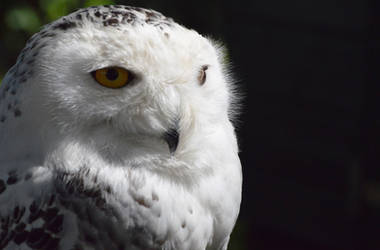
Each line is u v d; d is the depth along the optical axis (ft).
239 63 14.69
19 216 8.50
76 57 8.43
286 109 14.62
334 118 14.12
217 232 8.68
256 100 14.90
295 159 14.85
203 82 8.55
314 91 14.15
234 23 14.52
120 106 8.48
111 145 8.50
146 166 8.54
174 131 8.52
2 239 8.51
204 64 8.54
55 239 8.48
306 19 13.80
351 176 14.20
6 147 8.53
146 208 8.51
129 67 8.44
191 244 8.59
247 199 15.65
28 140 8.50
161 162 8.54
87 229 8.49
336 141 14.23
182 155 8.55
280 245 15.30
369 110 13.60
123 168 8.52
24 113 8.47
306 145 14.62
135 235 8.52
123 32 8.43
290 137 14.76
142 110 8.50
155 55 8.46
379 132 13.66
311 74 14.08
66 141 8.47
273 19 14.16
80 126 8.47
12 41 10.87
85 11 8.50
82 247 8.49
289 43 14.16
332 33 13.60
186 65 8.49
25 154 8.51
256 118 15.03
